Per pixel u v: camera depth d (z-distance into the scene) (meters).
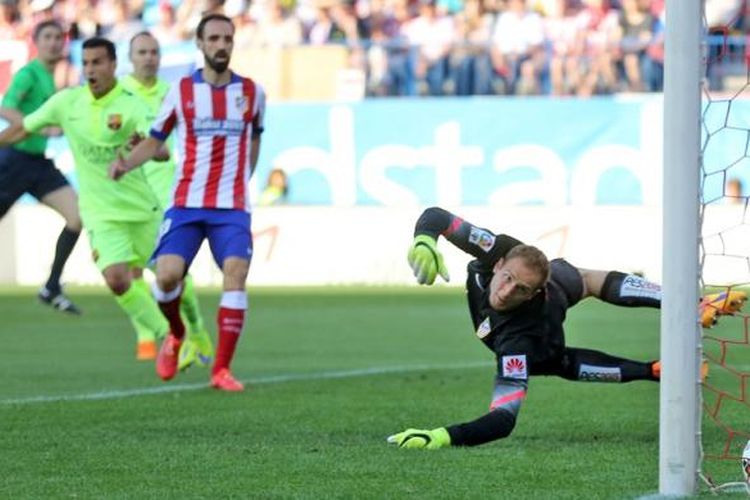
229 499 18.08
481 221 68.62
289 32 77.50
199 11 75.88
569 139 68.25
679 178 17.86
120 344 43.41
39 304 59.19
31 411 27.17
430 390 30.88
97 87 35.22
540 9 75.06
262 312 55.00
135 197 36.28
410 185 69.31
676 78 17.89
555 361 22.84
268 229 70.31
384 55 72.38
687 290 17.91
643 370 23.25
